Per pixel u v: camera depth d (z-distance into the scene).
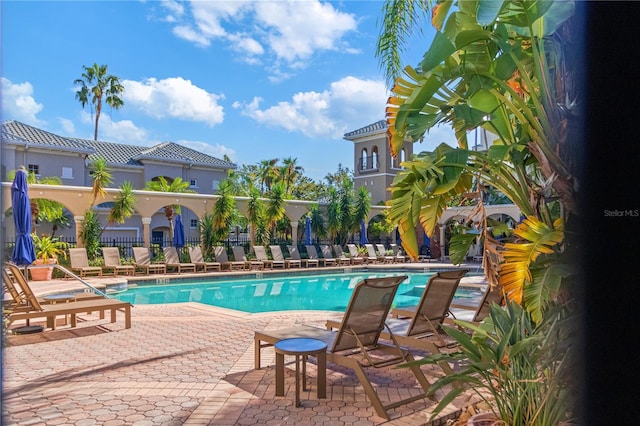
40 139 22.58
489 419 3.35
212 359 5.71
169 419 3.84
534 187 3.72
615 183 2.37
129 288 15.52
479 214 4.21
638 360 2.25
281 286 16.89
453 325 6.25
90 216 17.80
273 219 21.78
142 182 27.30
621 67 2.36
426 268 20.78
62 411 4.00
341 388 4.61
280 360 4.39
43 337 6.98
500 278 3.17
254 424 3.73
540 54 3.33
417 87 3.73
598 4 2.42
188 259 19.98
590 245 2.42
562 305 3.08
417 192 3.88
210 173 30.06
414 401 4.20
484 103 3.97
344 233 25.12
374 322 4.70
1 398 2.08
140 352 6.07
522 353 3.20
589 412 2.35
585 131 2.50
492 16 3.12
